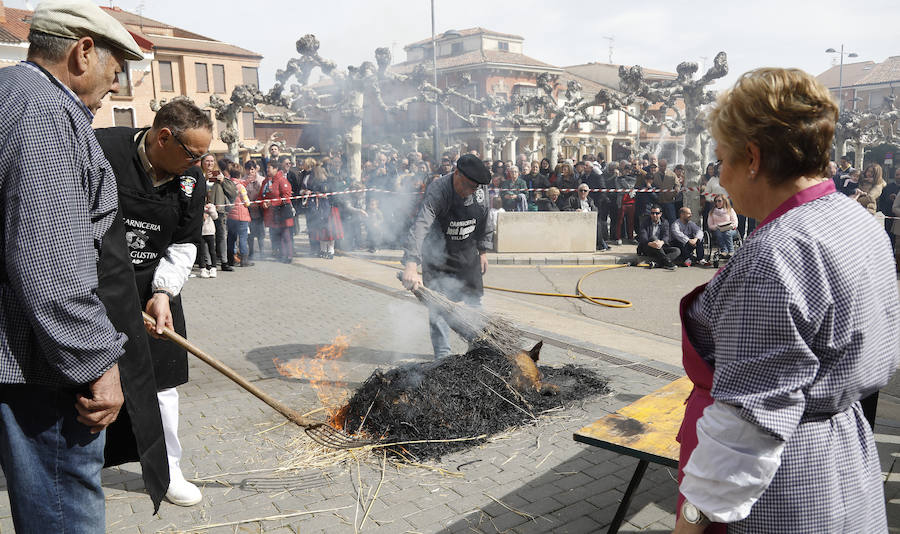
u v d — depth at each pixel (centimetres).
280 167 1443
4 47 2673
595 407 433
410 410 376
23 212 161
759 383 129
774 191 142
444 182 487
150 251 285
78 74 185
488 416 394
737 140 142
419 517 298
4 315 169
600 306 836
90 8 185
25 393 179
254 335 637
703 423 137
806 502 133
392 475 340
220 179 1005
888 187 1303
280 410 288
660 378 500
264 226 1179
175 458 305
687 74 1324
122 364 212
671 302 859
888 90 5319
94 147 183
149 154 272
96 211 187
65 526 187
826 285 126
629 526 293
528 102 1939
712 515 134
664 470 346
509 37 5034
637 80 1400
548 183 1378
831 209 136
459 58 4447
